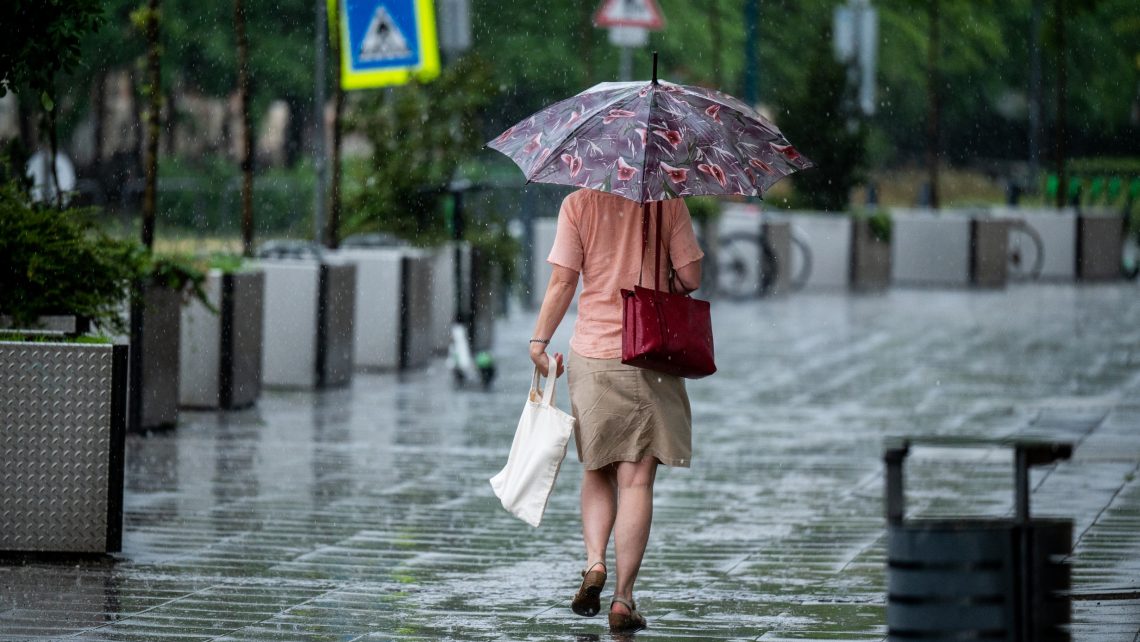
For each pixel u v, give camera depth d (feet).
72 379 64.90
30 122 163.53
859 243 233.55
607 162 53.36
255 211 272.10
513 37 378.94
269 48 351.05
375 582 61.52
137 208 265.75
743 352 151.74
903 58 447.01
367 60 135.74
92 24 70.08
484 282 147.64
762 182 54.39
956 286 237.45
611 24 186.29
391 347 136.67
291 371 123.75
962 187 464.24
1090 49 403.54
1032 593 36.81
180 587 60.13
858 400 119.55
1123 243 253.24
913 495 81.10
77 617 55.21
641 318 54.29
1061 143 257.96
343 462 90.63
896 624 37.19
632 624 54.13
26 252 75.72
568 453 96.07
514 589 60.59
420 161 149.59
